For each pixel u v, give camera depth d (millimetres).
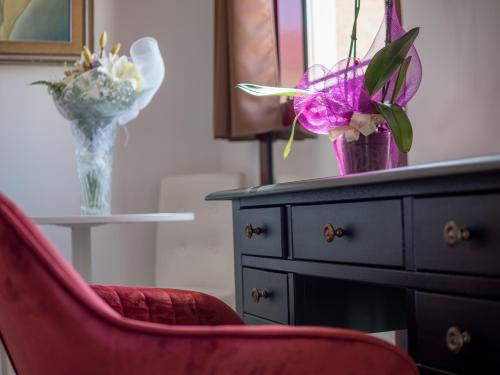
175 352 744
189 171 2881
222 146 2852
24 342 807
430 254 849
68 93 2197
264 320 1308
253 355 750
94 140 2277
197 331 747
